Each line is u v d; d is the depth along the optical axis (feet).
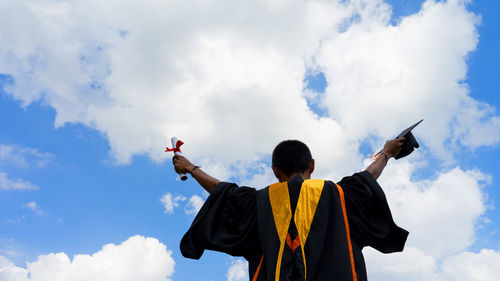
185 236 11.87
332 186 11.71
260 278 10.79
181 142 13.56
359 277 10.56
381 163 13.01
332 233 11.00
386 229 11.51
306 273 10.45
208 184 12.94
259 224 11.39
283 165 12.37
